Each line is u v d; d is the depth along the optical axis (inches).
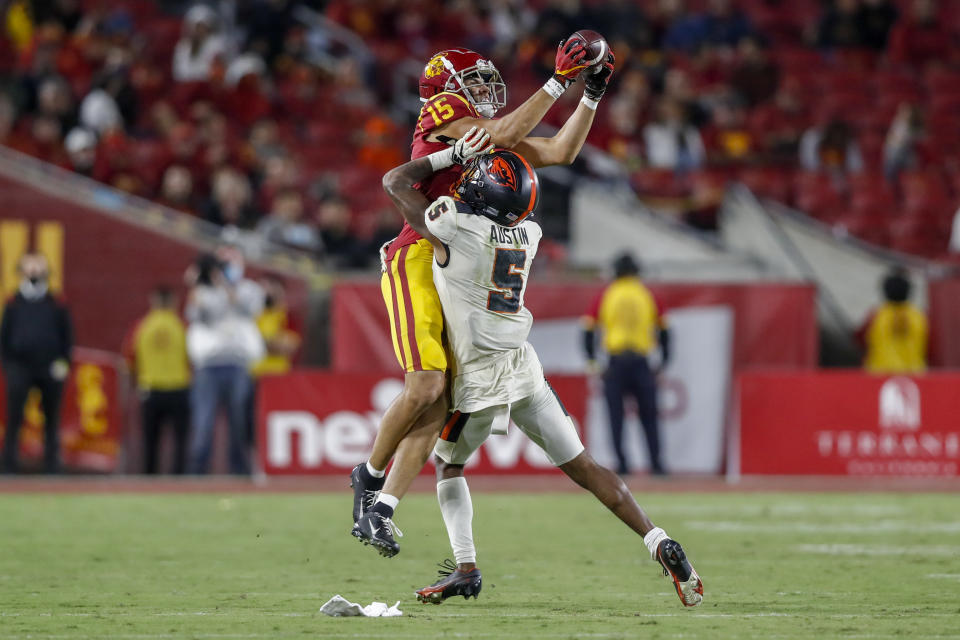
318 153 2536.9
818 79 2962.6
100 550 1164.5
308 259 2107.5
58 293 2057.1
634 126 2608.3
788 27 3191.4
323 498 1672.0
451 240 770.2
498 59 2748.5
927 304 2107.5
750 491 1769.2
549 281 2064.5
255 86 2544.3
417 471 779.4
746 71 2819.9
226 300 1894.7
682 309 1996.8
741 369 1999.3
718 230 2364.7
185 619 766.5
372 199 2396.7
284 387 1902.1
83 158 2237.9
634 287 1866.4
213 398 1892.2
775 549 1174.3
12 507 1552.7
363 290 1984.5
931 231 2495.1
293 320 2027.6
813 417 1923.0
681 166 2541.8
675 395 1988.2
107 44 2630.4
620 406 1877.5
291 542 1228.5
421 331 780.6
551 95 799.1
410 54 2851.9
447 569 858.8
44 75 2432.3
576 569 1045.8
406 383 785.6
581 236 2226.9
